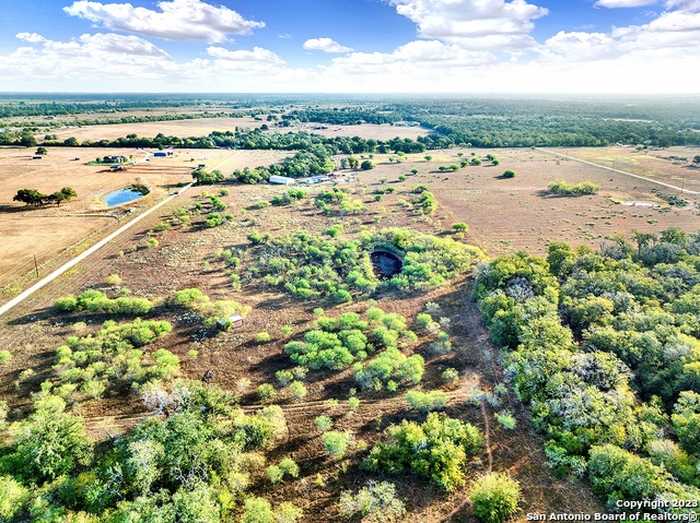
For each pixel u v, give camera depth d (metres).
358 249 84.81
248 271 74.88
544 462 38.12
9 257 79.00
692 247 71.69
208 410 42.69
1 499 32.28
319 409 44.81
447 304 65.19
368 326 58.66
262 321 60.41
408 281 71.31
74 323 58.84
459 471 36.62
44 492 33.91
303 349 52.78
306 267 74.50
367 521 33.34
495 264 68.94
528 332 50.84
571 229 97.75
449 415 43.75
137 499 32.69
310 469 38.06
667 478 33.22
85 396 45.38
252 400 46.00
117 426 42.06
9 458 36.47
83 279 71.62
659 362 45.16
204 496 33.22
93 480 34.88
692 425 36.50
